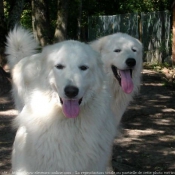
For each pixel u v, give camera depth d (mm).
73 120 1645
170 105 4168
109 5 11125
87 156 1665
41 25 8750
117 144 2834
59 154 1634
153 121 3529
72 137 1643
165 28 8055
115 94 2432
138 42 2520
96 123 1674
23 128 1726
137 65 2477
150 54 7836
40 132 1635
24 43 2457
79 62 1673
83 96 1665
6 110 3582
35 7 8758
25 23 11312
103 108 1708
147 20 7918
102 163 1735
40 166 1652
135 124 3412
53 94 1652
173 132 3189
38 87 1700
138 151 2713
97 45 2510
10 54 2494
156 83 5379
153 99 4410
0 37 5422
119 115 2471
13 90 2373
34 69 1776
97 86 1709
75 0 9930
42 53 1768
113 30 8633
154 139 2971
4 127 3096
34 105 1666
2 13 5621
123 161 2549
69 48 1691
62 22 7688
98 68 1744
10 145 2715
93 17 9234
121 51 2412
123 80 2398
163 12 8055
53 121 1630
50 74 1678
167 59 7641
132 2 10711
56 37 7762
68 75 1643
